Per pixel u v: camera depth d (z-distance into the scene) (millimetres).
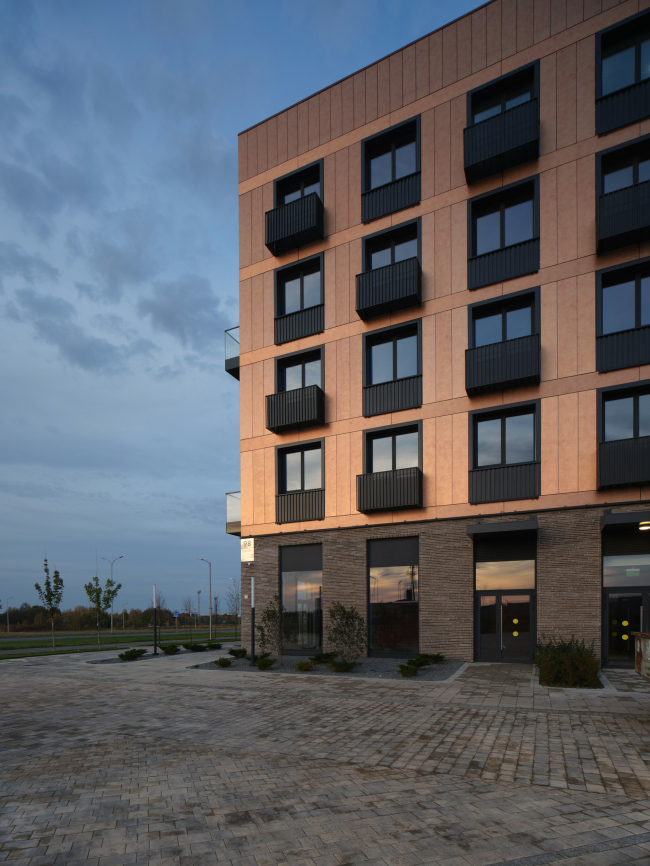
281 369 21375
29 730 9359
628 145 15602
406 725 9047
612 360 15336
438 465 17438
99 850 4801
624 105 15797
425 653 16766
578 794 5941
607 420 15438
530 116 16688
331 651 18406
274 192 22047
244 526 21203
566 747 7574
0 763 7430
